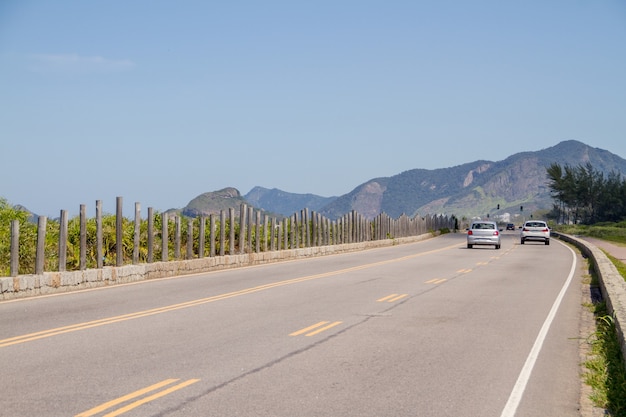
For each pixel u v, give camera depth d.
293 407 7.37
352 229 50.34
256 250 33.38
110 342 11.21
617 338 11.29
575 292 20.64
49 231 23.28
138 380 8.53
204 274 26.03
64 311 15.06
